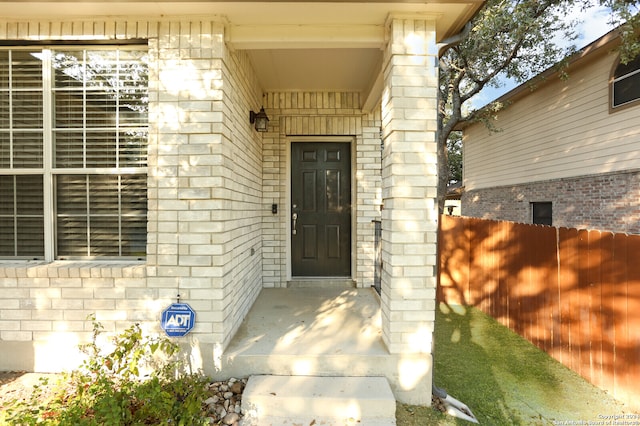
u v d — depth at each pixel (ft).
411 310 8.74
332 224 16.35
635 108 20.58
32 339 8.86
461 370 10.78
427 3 8.04
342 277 16.31
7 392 8.02
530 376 10.48
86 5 8.03
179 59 8.71
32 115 9.25
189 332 8.74
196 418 7.16
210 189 8.69
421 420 8.10
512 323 14.25
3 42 8.98
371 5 8.13
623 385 9.18
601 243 9.97
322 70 12.98
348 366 8.66
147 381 7.69
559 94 26.50
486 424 8.19
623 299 9.27
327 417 7.47
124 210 9.35
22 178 9.34
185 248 8.73
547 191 27.78
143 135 9.24
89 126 9.29
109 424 6.21
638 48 19.10
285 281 15.71
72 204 9.37
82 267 8.82
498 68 27.27
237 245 10.43
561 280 11.47
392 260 8.73
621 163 21.52
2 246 9.40
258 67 12.73
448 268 18.11
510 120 32.37
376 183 15.70
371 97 13.79
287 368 8.66
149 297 8.79
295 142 16.26
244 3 7.97
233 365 8.70
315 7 8.20
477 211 38.47
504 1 22.79
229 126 9.37
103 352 8.74
